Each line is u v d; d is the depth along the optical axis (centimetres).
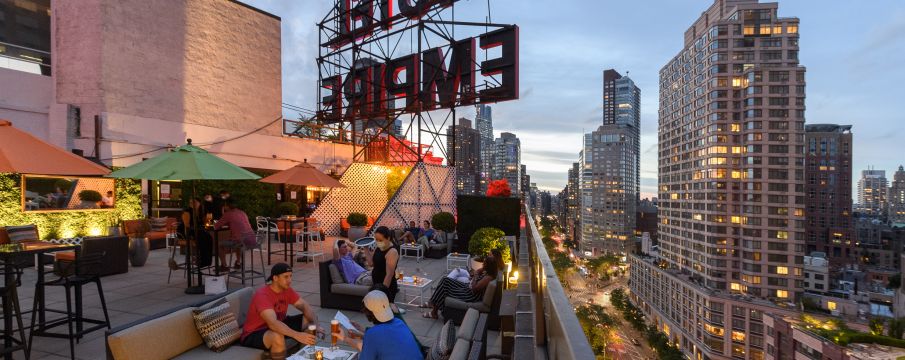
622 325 13238
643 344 11994
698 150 12744
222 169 788
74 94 1423
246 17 1941
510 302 496
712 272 11756
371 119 2347
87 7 1419
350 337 413
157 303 740
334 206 1812
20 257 513
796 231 10769
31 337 483
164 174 727
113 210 1378
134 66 1510
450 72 1902
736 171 11575
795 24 11419
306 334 397
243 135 1892
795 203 10819
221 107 1819
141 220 1322
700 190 12519
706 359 10069
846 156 17925
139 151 1509
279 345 403
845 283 14075
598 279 19300
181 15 1673
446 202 1841
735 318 9550
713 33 12044
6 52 1284
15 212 1139
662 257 15388
